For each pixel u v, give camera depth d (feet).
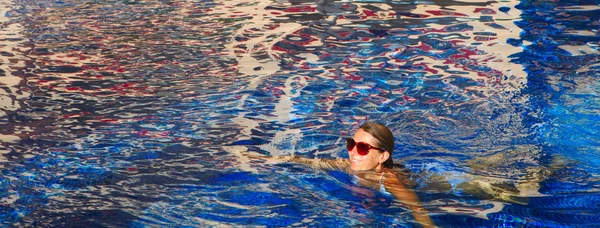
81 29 33.78
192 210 12.74
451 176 14.71
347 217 12.46
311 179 14.42
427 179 14.52
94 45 29.89
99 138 17.24
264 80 23.35
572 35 30.14
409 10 36.50
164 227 11.98
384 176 14.60
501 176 14.73
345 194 13.60
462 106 20.24
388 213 12.64
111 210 12.74
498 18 34.01
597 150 16.44
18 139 17.10
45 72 24.93
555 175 14.78
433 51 27.58
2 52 28.43
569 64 25.38
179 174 14.70
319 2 39.75
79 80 23.72
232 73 24.49
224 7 39.40
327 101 20.84
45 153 16.05
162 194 13.55
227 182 14.21
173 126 18.35
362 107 20.20
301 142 17.10
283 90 22.09
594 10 35.47
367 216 12.51
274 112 19.70
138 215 12.50
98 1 43.27
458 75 23.95
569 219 12.37
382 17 34.88
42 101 20.92
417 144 16.97
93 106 20.34
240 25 33.81
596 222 12.21
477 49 27.89
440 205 13.06
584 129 18.04
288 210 12.74
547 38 29.66
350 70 24.70
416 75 23.97
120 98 21.29
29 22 35.86
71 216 12.46
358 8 37.50
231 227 12.00
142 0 43.11
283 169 15.01
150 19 36.24
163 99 21.11
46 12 39.14
